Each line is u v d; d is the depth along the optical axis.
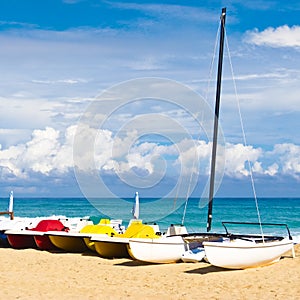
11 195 24.12
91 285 13.37
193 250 17.33
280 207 79.69
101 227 18.89
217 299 11.62
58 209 80.69
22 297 11.63
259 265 15.34
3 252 19.59
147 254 16.27
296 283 13.10
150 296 11.98
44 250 20.06
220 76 21.08
